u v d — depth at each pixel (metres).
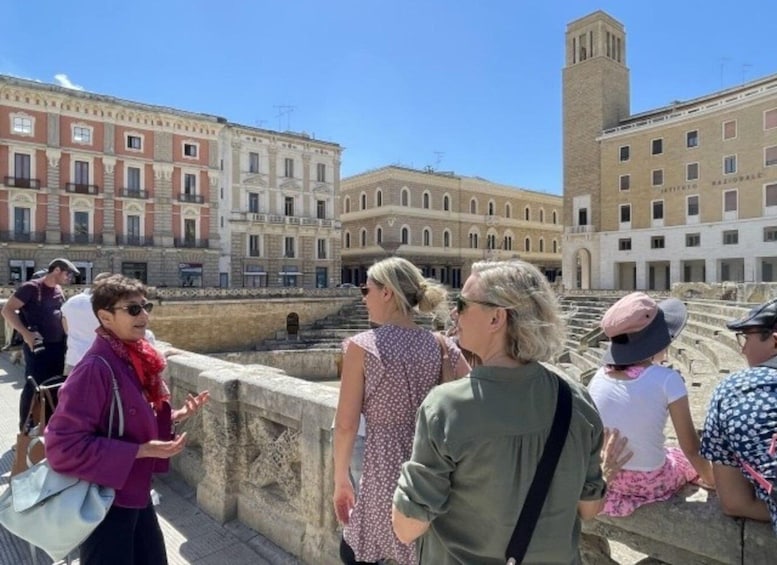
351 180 60.38
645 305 2.22
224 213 48.34
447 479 1.49
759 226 40.31
